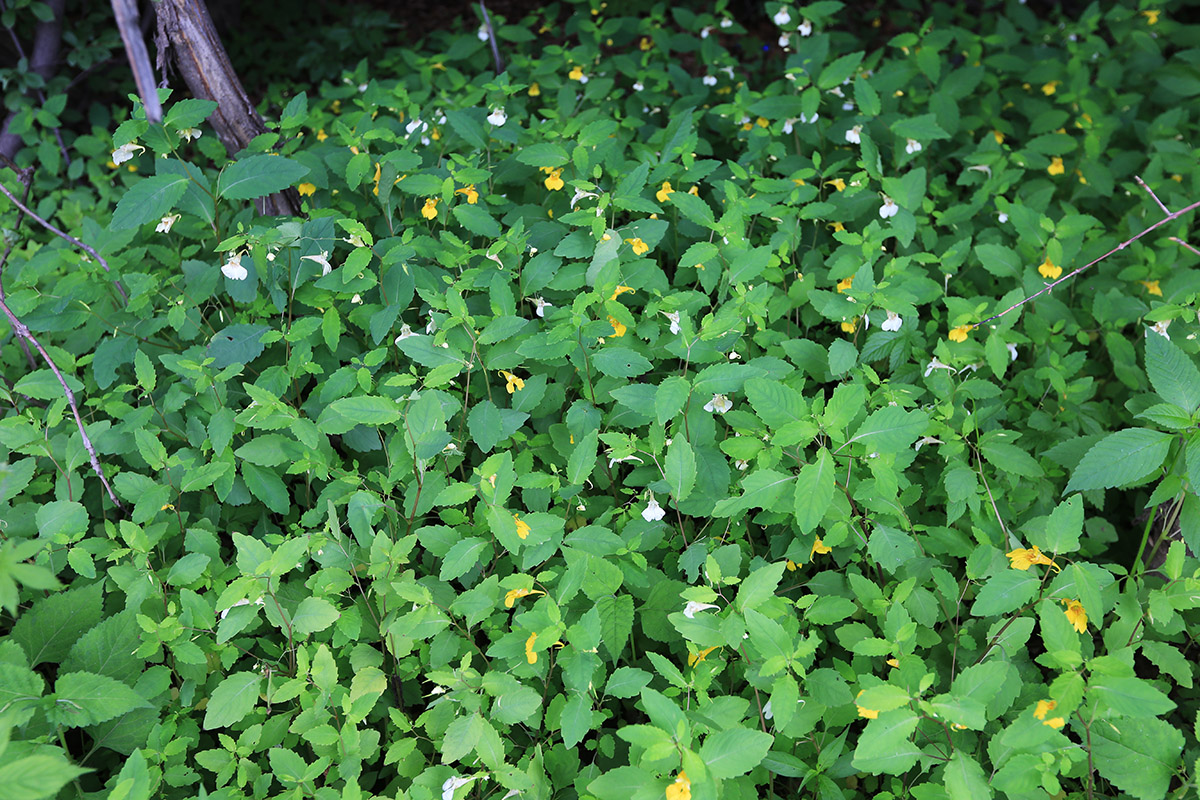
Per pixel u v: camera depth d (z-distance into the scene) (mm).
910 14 6848
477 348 2785
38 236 4449
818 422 2252
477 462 2924
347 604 2529
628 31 5328
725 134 4523
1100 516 3217
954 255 3332
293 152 3637
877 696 1848
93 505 2898
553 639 2043
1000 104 4867
